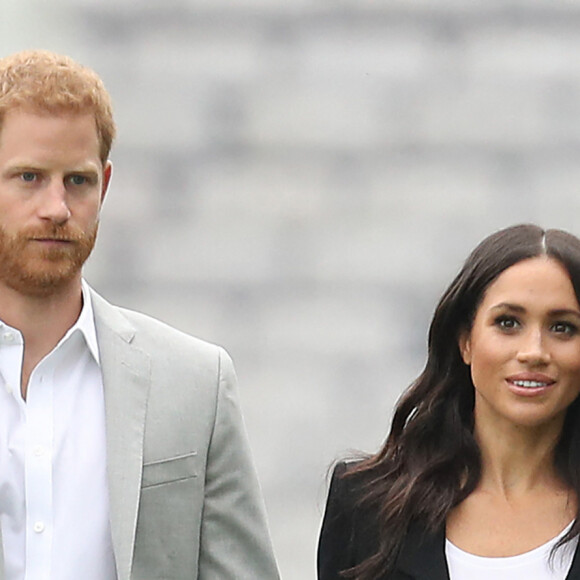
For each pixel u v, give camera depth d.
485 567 14.39
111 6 29.16
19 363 14.52
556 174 28.66
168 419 14.84
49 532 14.25
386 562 14.86
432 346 15.27
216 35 29.25
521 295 14.45
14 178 14.09
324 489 27.59
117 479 14.38
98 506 14.38
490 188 28.69
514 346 14.47
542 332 14.45
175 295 28.66
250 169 28.98
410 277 28.56
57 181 14.09
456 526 14.76
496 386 14.55
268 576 15.15
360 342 28.38
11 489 14.27
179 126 29.05
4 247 14.12
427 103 28.95
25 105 14.09
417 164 28.80
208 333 28.55
